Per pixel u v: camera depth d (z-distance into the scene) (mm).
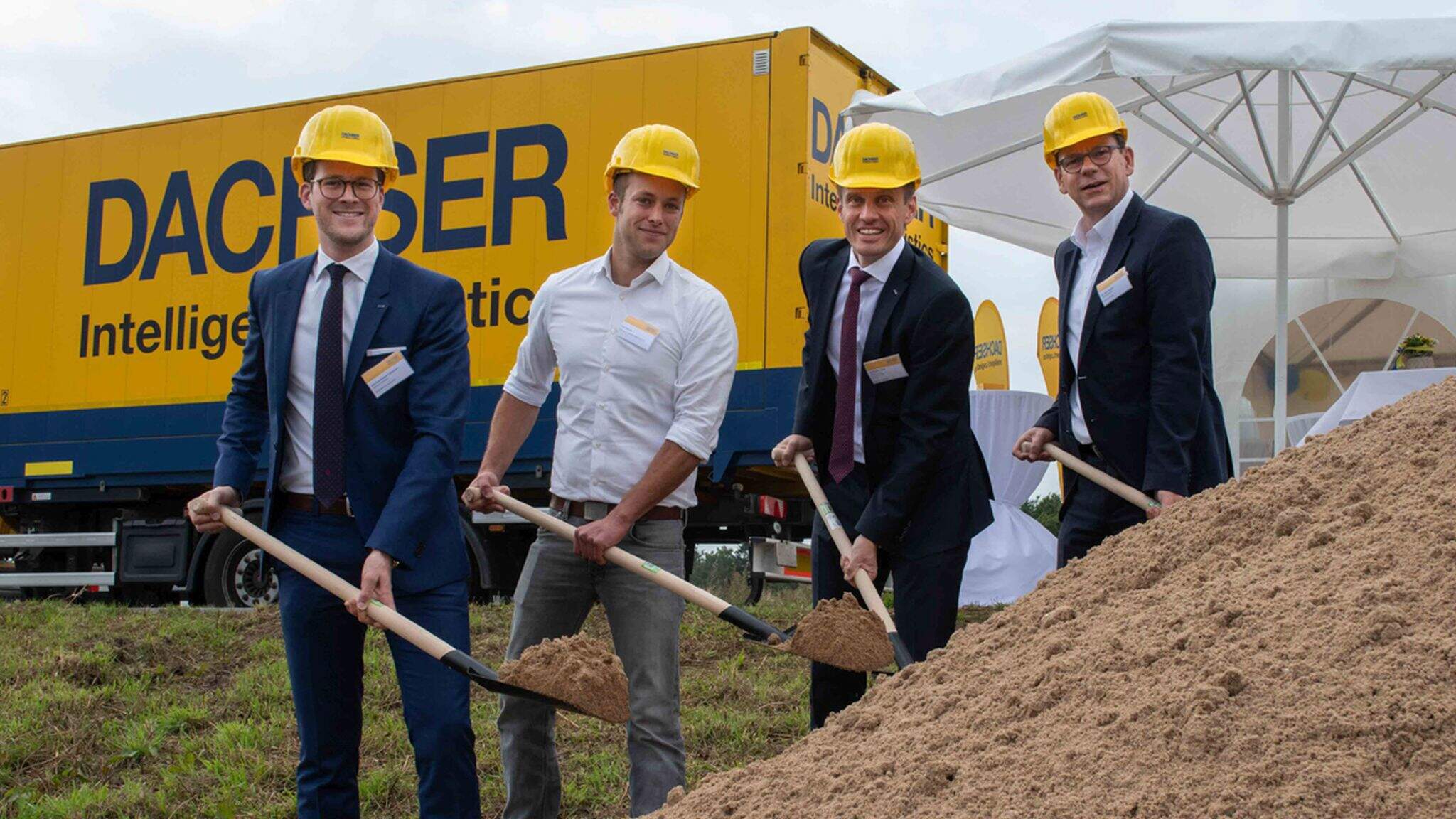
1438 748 1920
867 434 3721
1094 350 3773
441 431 3389
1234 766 2012
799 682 5820
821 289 3896
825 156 7531
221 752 5129
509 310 8078
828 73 7590
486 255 8148
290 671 3426
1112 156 3783
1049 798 2092
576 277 3771
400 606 3371
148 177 9336
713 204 7465
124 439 9281
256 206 8977
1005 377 8406
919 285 3645
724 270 7406
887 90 8094
